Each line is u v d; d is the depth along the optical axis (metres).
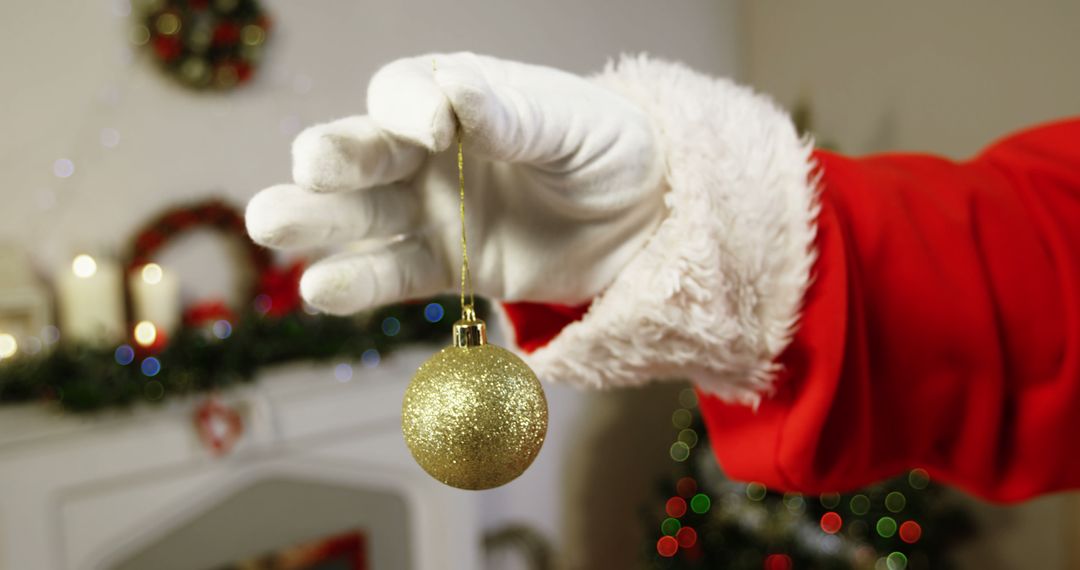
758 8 3.20
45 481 1.71
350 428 2.16
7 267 1.87
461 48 2.66
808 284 0.66
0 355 1.80
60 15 2.01
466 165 0.63
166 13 2.10
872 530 2.22
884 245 0.68
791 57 3.06
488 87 0.55
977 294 0.69
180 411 1.86
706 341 0.64
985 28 2.29
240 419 1.94
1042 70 2.14
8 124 1.96
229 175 2.28
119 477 1.80
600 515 2.95
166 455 1.85
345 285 0.60
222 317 2.10
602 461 2.94
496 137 0.55
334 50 2.43
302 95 2.38
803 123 3.00
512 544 2.72
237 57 2.20
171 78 2.17
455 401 0.55
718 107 0.67
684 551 2.47
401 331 2.16
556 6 2.84
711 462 2.51
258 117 2.31
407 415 0.56
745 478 0.73
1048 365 0.70
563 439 2.84
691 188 0.63
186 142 2.20
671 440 3.12
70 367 1.70
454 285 0.65
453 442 0.55
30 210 2.00
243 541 2.04
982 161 0.78
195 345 1.85
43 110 2.00
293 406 2.04
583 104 0.61
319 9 2.39
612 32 2.97
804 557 2.25
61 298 2.00
